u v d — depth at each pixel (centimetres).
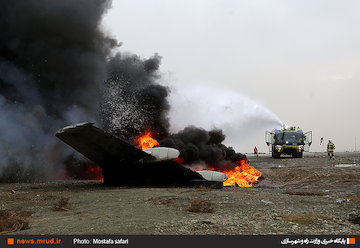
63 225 557
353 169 1889
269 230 495
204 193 917
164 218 591
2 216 625
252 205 721
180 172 1240
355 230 498
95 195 950
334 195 926
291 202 758
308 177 1612
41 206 785
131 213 649
